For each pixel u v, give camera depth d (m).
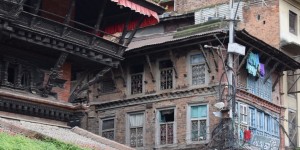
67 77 28.08
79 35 26.75
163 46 37.03
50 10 28.09
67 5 29.02
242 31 34.31
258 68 37.59
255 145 36.00
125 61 39.59
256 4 42.00
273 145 38.28
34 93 26.70
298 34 42.75
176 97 37.03
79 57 27.19
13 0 23.50
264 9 41.62
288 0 42.12
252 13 42.09
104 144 24.45
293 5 42.75
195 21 41.78
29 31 24.69
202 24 36.75
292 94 41.81
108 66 28.72
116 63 28.88
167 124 37.09
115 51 28.72
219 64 35.38
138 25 29.38
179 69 37.16
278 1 41.19
